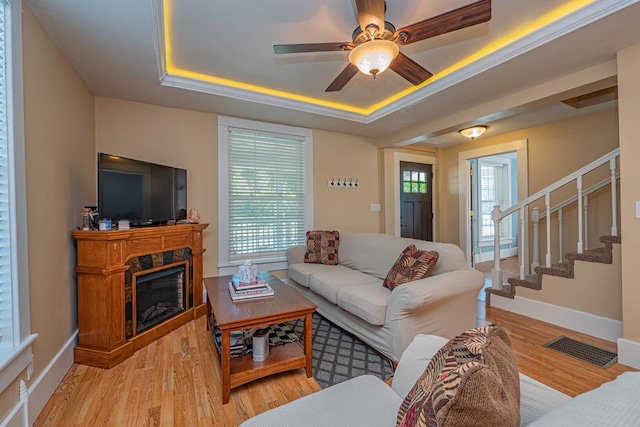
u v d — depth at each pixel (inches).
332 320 109.3
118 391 72.1
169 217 116.7
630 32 74.1
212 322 103.5
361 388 44.8
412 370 43.8
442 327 86.0
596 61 88.7
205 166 137.5
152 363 85.2
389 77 111.3
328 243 145.0
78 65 90.7
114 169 93.0
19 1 59.9
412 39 68.4
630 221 82.1
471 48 91.1
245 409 65.8
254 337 77.6
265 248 155.7
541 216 157.6
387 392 43.8
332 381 76.2
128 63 90.3
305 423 36.9
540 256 160.6
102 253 83.9
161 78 101.2
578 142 145.1
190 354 90.4
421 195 210.2
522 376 38.4
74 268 85.6
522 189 167.6
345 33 83.4
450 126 140.2
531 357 87.6
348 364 84.2
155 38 78.2
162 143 127.4
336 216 176.4
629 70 80.9
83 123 101.1
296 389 73.0
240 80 113.3
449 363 28.3
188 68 103.3
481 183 261.4
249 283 91.6
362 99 133.4
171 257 109.3
